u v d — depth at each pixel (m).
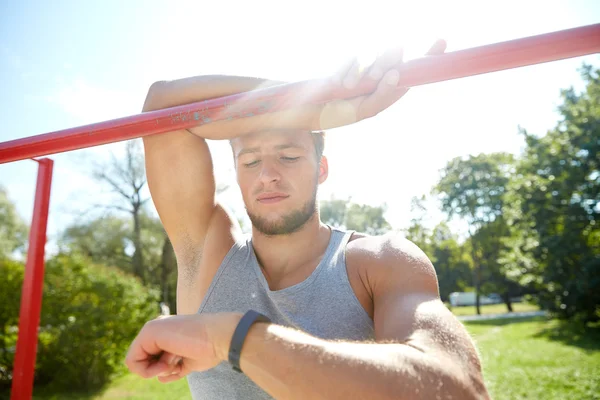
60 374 6.75
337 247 1.11
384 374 0.61
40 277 1.53
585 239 13.16
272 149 1.12
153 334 0.76
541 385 5.71
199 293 1.27
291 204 1.10
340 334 0.99
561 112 14.12
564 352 8.37
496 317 21.11
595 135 13.11
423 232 24.42
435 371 0.62
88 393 6.50
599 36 0.76
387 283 0.93
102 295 7.31
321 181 1.26
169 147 1.29
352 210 11.85
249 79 1.10
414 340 0.69
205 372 1.13
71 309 6.94
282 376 0.65
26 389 1.48
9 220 22.27
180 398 6.00
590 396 5.09
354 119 1.01
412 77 0.90
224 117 1.00
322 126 1.06
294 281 1.11
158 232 19.53
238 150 1.16
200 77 1.14
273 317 1.09
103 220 18.72
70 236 18.33
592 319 12.66
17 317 6.82
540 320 15.94
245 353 0.69
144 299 8.51
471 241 30.42
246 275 1.17
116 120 1.06
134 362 0.78
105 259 18.86
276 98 0.97
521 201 14.60
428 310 0.77
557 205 13.66
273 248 1.15
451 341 0.70
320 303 1.03
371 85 0.94
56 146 1.12
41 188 1.54
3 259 7.26
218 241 1.30
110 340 7.33
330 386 0.62
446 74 0.88
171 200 1.32
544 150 14.30
